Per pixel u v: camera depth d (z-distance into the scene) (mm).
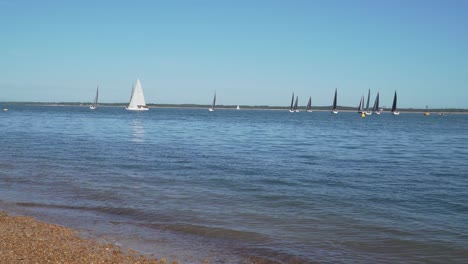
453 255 10188
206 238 11102
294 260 9734
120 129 59875
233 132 58375
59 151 29703
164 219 12742
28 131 50719
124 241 10625
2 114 120625
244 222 12547
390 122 109062
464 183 19297
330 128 74750
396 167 24516
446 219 13211
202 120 101812
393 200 15680
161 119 102562
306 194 16391
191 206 14281
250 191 16766
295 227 12148
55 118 95125
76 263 8734
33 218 12469
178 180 18922
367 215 13531
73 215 13031
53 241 10156
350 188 17812
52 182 18109
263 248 10430
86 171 21125
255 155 29625
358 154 31734
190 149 33094
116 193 16062
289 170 22469
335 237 11352
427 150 36094
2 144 34125
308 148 36062
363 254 10195
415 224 12609
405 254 10227
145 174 20406
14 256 8969
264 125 82125
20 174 20016
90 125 68688
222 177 19844
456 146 40562
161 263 9156
